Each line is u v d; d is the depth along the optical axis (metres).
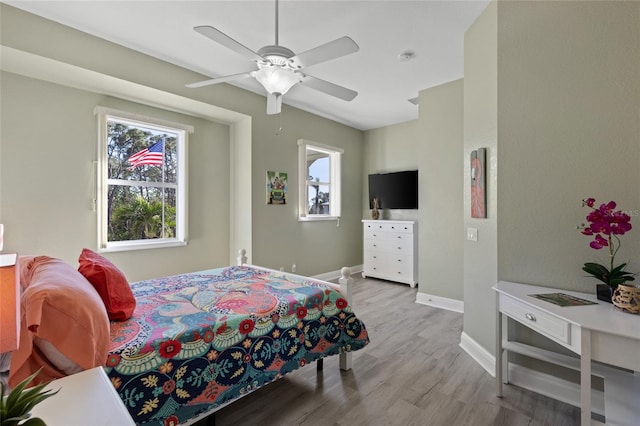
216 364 1.56
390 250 5.17
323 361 2.54
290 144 4.63
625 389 1.66
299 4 2.33
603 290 1.71
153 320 1.63
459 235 3.79
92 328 1.11
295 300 2.00
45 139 2.86
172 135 3.86
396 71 3.47
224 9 2.39
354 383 2.20
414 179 5.11
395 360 2.54
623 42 1.82
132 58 2.95
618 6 1.83
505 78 2.20
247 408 1.92
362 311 3.76
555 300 1.73
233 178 4.35
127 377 1.28
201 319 1.65
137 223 3.56
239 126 4.25
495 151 2.27
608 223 1.62
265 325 1.79
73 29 2.61
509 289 1.98
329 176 5.61
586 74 1.92
